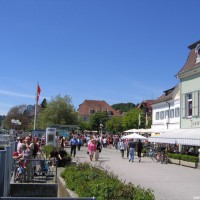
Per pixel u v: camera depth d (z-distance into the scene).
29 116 126.56
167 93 58.84
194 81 35.22
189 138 29.77
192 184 18.33
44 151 28.17
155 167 27.66
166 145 46.47
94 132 97.50
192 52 36.88
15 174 16.84
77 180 12.36
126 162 31.48
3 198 5.36
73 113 87.88
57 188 15.23
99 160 32.25
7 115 131.00
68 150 46.31
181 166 29.39
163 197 14.33
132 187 9.77
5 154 11.82
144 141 55.44
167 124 55.56
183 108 37.28
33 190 15.10
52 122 85.75
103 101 149.00
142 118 87.50
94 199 5.37
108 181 10.64
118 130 102.12
